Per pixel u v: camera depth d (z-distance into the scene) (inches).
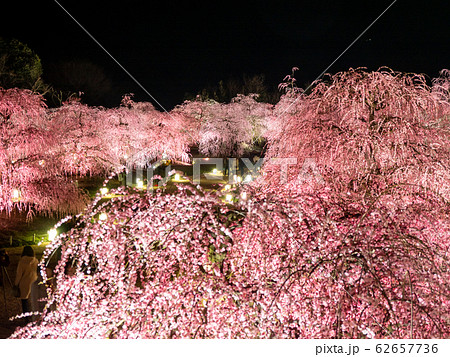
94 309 180.2
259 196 235.0
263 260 187.2
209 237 188.1
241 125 1267.2
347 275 169.9
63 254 199.6
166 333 179.2
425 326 169.5
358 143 331.3
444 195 292.5
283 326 178.7
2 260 354.3
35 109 636.1
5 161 589.3
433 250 182.4
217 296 174.9
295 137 374.3
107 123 1107.9
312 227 194.9
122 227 199.9
